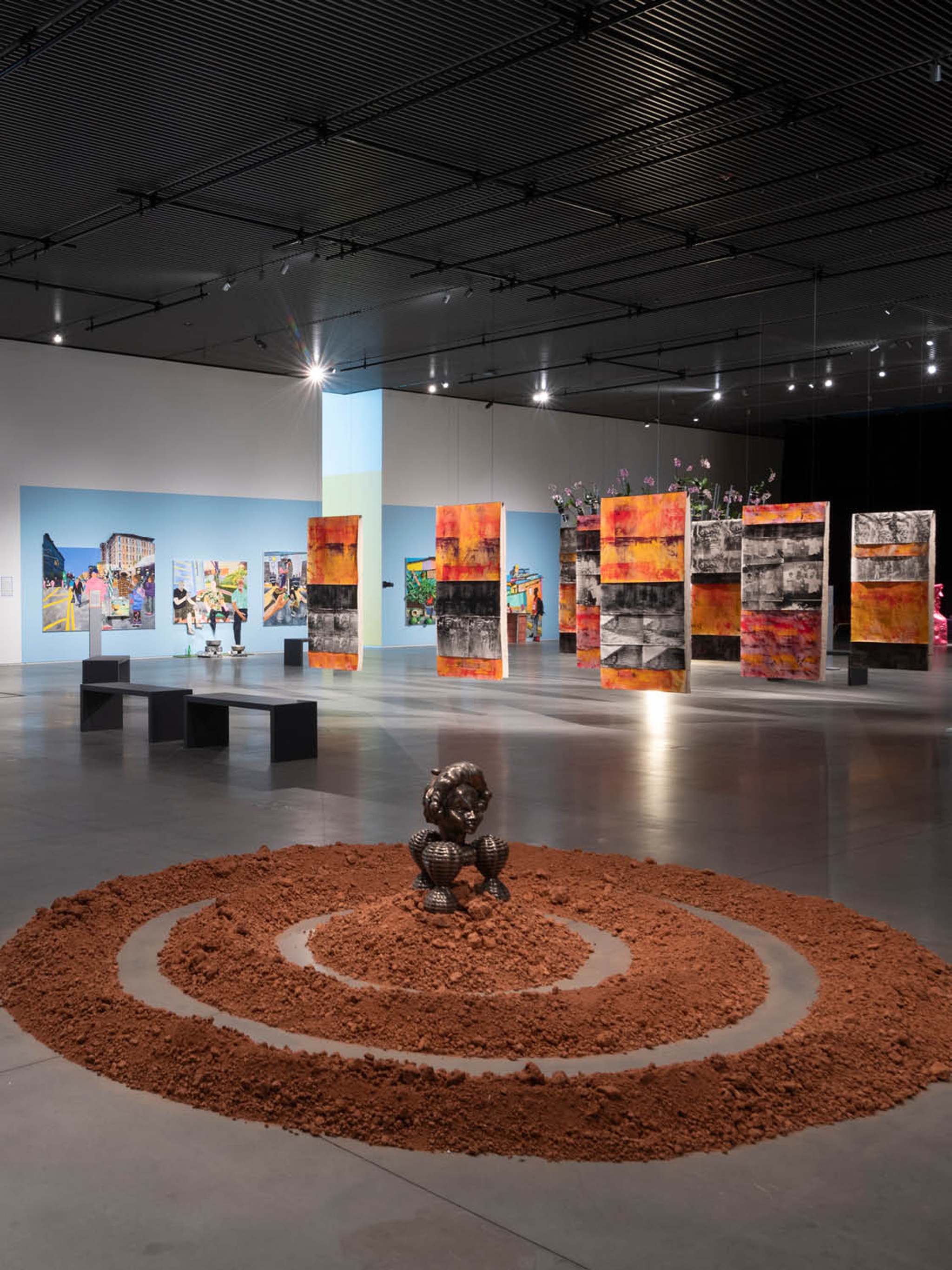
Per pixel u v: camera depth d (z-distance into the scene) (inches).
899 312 780.6
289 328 826.8
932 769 434.3
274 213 569.0
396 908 214.4
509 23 370.0
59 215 573.6
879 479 1331.2
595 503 1016.9
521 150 482.6
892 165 496.4
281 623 1023.6
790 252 634.8
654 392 1130.0
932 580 674.8
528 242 619.5
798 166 500.4
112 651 919.0
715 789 391.9
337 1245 118.0
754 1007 178.5
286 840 307.3
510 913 211.2
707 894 247.9
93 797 370.0
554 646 1160.2
